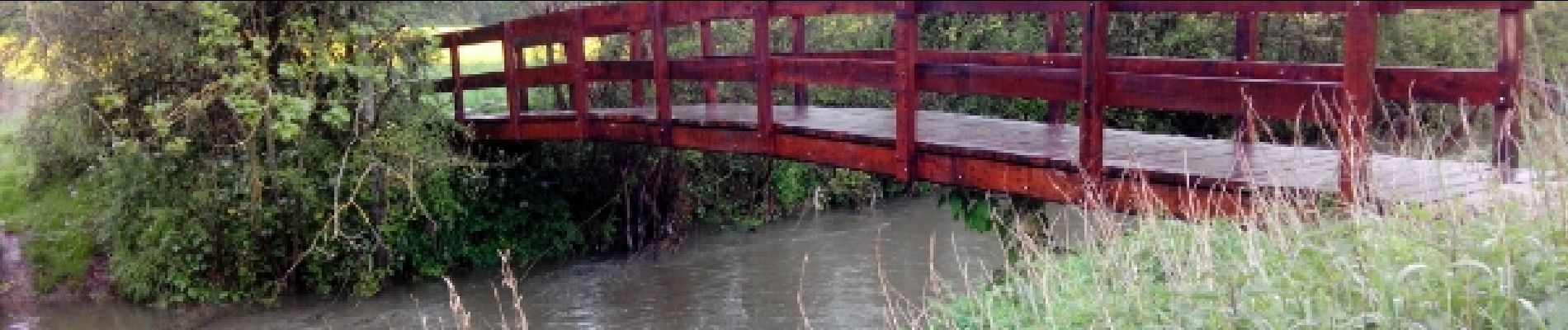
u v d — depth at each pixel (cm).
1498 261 373
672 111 984
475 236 1091
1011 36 1628
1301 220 467
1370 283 378
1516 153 499
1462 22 1568
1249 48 717
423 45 949
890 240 1158
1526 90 473
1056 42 815
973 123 812
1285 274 399
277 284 952
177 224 928
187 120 850
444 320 894
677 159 1171
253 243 944
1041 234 719
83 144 909
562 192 1170
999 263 1002
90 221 970
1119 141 696
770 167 1306
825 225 1268
